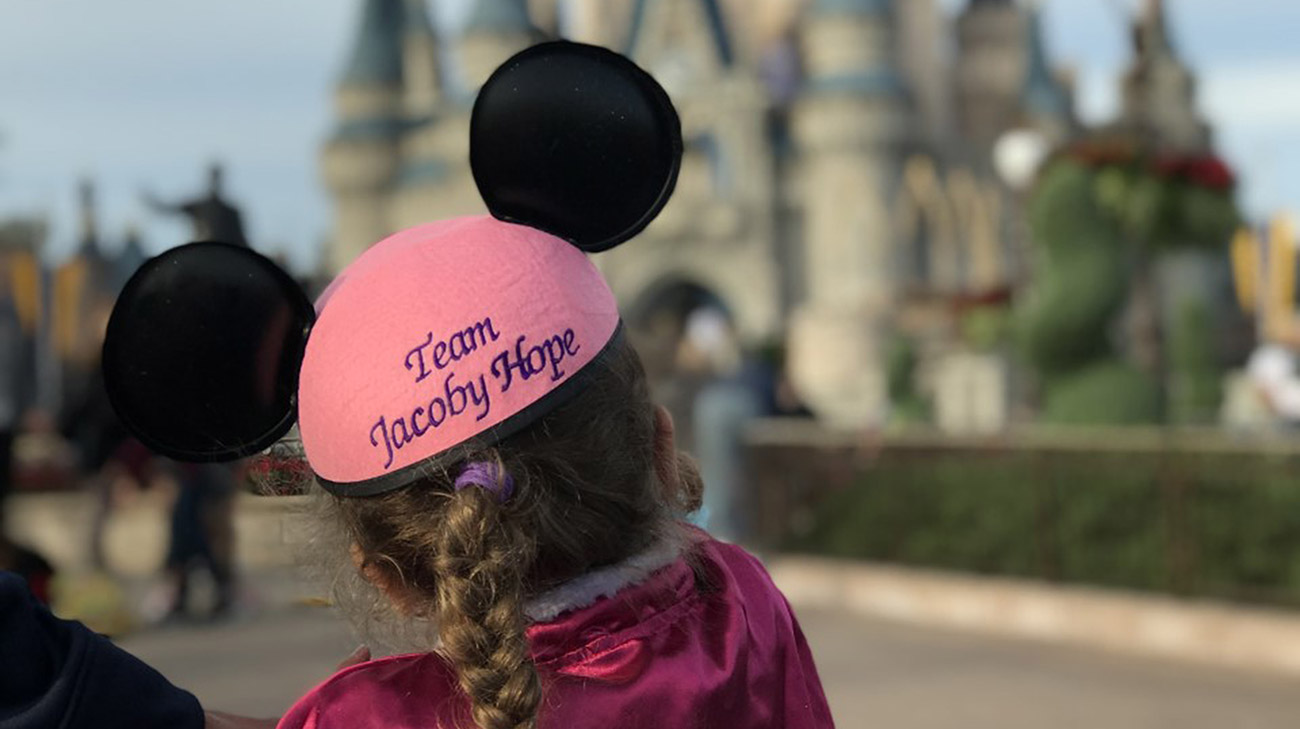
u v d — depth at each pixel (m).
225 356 1.20
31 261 15.89
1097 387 9.44
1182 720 5.84
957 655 7.41
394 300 1.06
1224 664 7.00
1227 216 9.80
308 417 1.08
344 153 88.19
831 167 81.19
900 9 85.56
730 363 12.27
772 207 82.56
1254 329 24.78
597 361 1.08
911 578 8.98
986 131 89.00
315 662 7.11
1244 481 7.46
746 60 86.75
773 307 81.94
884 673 6.98
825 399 72.44
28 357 14.12
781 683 1.18
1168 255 10.50
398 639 1.15
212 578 8.42
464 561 0.99
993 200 82.50
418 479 1.03
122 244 16.50
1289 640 6.88
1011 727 5.77
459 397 1.03
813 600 9.53
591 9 86.56
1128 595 7.87
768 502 10.49
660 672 1.07
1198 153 9.96
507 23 83.62
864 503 9.70
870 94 80.56
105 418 9.72
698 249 81.94
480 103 1.18
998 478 8.75
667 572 1.13
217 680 6.76
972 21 90.12
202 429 1.21
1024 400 16.17
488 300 1.05
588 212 1.19
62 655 1.08
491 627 0.98
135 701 1.08
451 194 82.31
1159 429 9.16
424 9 89.81
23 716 1.03
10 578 1.08
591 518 1.07
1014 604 8.24
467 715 1.03
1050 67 90.50
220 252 1.20
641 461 1.12
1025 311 9.75
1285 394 12.49
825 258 81.19
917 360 19.80
